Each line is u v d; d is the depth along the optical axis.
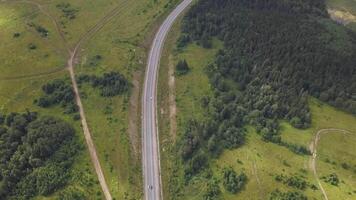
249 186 196.62
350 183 199.25
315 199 188.12
